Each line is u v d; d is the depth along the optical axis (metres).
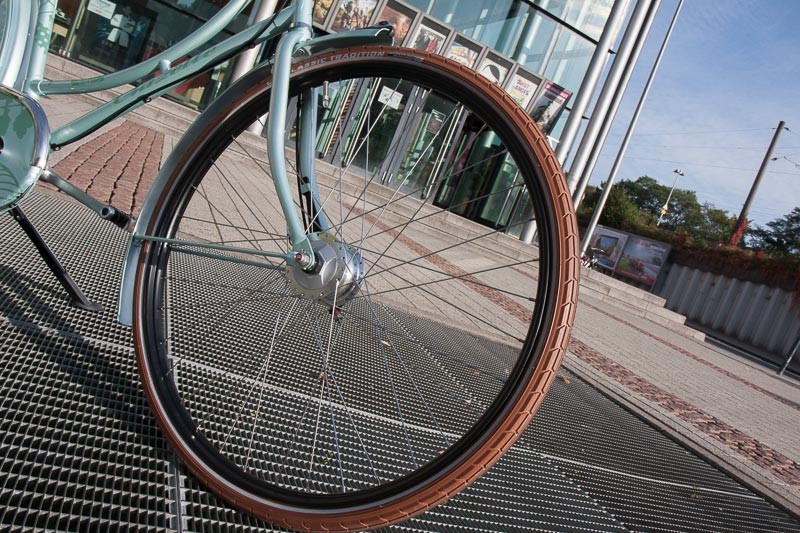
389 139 12.11
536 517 1.91
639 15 15.35
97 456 1.46
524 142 1.25
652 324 13.51
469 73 1.34
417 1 13.35
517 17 14.14
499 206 12.89
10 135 1.81
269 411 1.93
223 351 2.28
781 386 10.91
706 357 10.59
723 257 26.91
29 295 2.24
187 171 1.66
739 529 2.46
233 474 1.41
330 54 1.52
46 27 1.95
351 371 2.54
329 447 1.81
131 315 1.61
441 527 1.64
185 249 1.63
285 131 1.61
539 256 1.21
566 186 1.21
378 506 1.21
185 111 11.47
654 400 4.80
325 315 2.12
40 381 1.70
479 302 5.19
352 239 1.60
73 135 1.88
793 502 3.20
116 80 1.82
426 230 10.68
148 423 1.66
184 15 12.41
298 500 1.30
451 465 1.18
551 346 1.15
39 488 1.28
